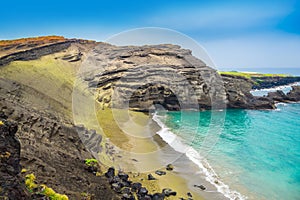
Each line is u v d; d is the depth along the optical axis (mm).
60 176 11734
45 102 25312
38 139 15602
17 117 16750
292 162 24078
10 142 7508
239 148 27125
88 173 13898
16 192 6414
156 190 15445
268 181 19141
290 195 17094
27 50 48344
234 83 63219
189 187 16672
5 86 24562
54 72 42500
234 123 43875
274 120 47906
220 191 16703
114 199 12000
